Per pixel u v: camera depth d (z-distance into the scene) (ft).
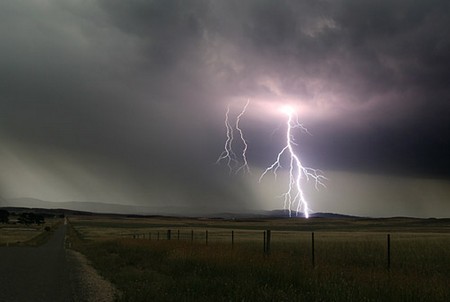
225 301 34.35
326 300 34.09
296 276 43.62
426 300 33.91
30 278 52.26
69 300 37.50
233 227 407.85
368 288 36.63
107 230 316.81
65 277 53.67
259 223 574.56
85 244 142.82
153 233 241.55
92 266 70.03
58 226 442.09
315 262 59.21
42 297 38.91
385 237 152.76
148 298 35.70
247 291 36.58
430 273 53.72
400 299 34.04
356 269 51.26
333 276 42.91
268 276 43.98
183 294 36.70
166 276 51.11
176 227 400.26
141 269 61.67
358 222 584.81
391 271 51.34
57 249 118.62
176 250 70.59
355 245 92.63
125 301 35.58
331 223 563.48
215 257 57.11
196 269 51.88
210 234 220.84
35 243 159.02
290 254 70.79
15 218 640.99
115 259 76.33
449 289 36.78
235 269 49.55
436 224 517.14
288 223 563.89
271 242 110.42
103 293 41.11
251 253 63.93
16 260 77.82
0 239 179.01
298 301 33.86
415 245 91.45
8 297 38.81
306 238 148.05
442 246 88.48
